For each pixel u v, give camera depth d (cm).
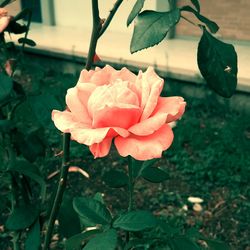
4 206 35
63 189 26
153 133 19
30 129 36
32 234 30
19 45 148
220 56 21
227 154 87
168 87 121
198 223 69
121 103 18
